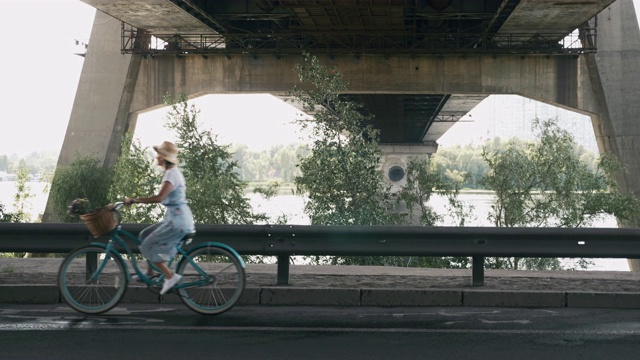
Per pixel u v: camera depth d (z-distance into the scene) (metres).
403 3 38.03
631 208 32.44
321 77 30.38
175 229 8.13
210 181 31.89
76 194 47.31
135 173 35.81
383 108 68.06
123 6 40.44
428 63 49.00
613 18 47.59
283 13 44.78
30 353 6.76
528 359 6.63
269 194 31.20
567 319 8.27
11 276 9.91
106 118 50.97
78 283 9.34
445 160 168.00
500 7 40.22
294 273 10.40
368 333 7.57
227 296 8.84
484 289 9.16
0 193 120.94
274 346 7.07
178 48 51.47
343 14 41.09
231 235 9.46
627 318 8.33
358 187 29.31
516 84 48.69
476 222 33.34
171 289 8.21
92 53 51.62
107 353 6.78
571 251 9.30
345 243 9.46
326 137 29.84
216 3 45.00
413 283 9.61
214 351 6.88
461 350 6.94
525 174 32.72
